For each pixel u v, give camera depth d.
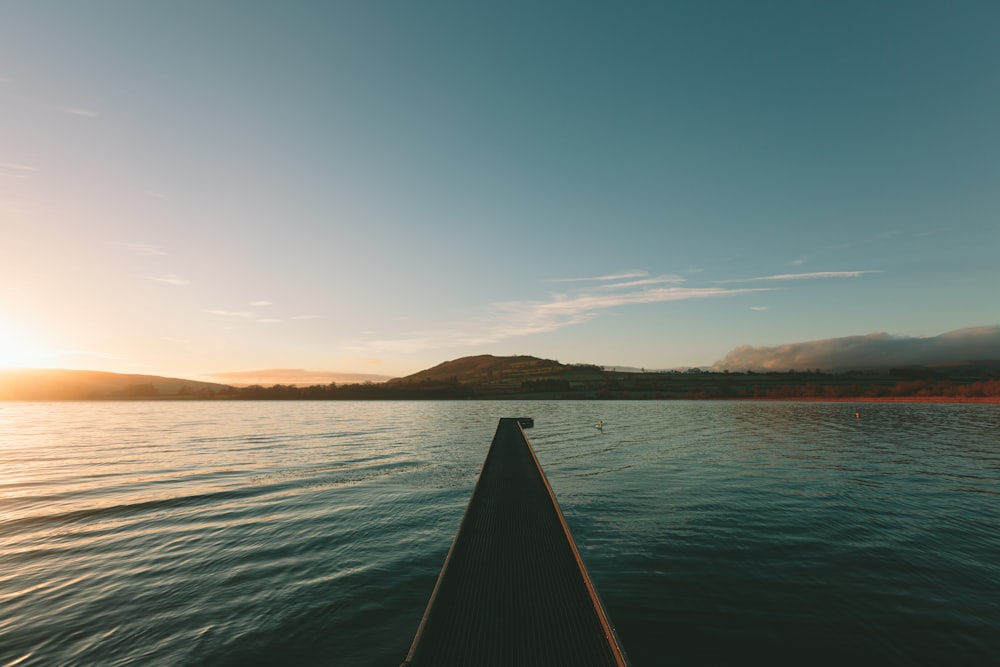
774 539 16.94
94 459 40.72
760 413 95.44
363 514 21.36
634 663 9.36
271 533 18.62
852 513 20.44
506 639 8.80
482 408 134.25
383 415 110.56
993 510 20.94
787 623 10.92
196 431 69.75
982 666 9.25
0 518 21.44
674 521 19.25
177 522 20.48
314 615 11.83
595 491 25.05
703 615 11.30
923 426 64.19
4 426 81.88
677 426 66.00
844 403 139.25
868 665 9.29
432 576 14.24
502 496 19.00
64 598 12.98
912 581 13.30
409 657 7.95
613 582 13.20
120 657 10.10
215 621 11.57
